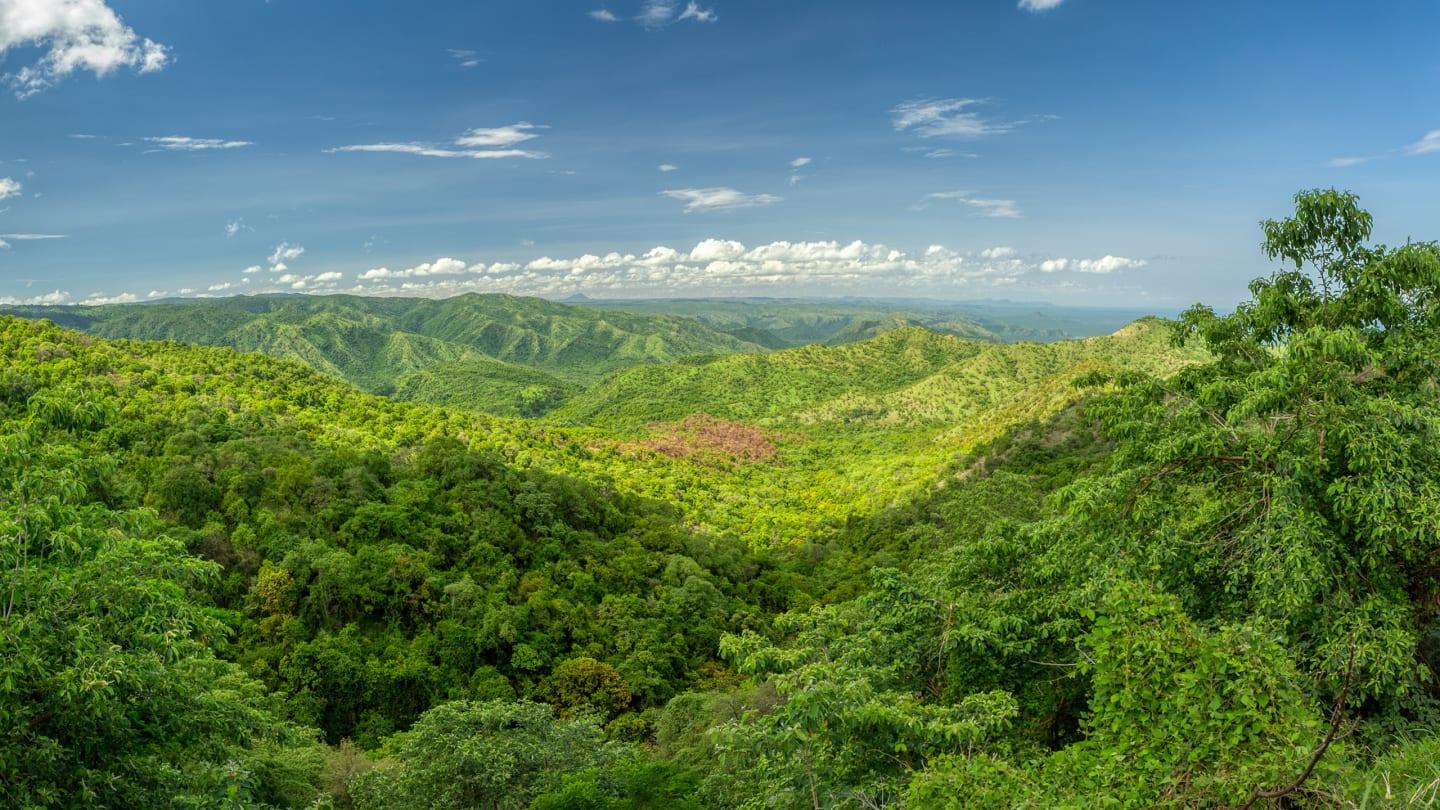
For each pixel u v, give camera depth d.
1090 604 10.32
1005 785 6.05
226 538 42.44
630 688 38.09
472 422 102.12
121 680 9.13
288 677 33.59
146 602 10.34
